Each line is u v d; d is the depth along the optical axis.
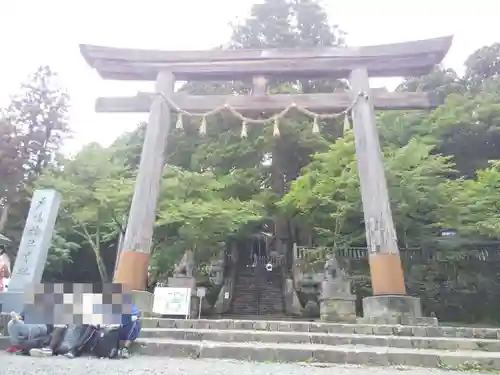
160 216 19.92
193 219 19.44
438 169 20.03
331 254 19.78
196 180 21.86
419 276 22.52
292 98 16.41
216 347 7.77
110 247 28.83
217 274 26.42
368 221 14.18
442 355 7.45
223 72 16.86
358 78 16.31
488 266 22.94
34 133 30.58
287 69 16.66
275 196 26.20
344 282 14.89
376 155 14.96
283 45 32.66
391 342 8.93
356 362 7.42
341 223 21.72
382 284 13.23
